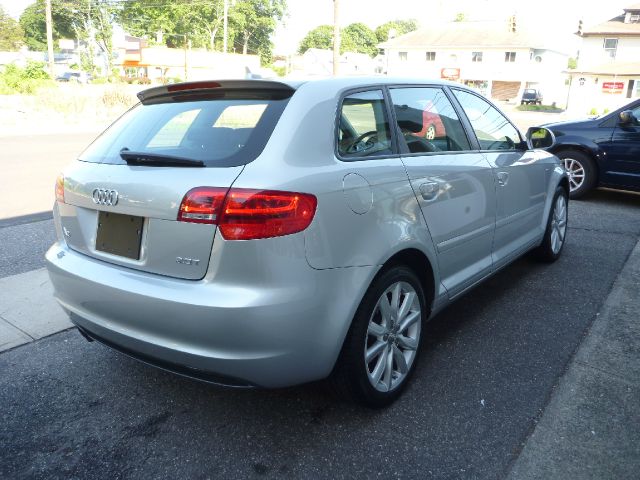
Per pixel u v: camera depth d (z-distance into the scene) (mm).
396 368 2996
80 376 3256
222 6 78750
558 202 5289
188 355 2348
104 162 2801
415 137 3182
